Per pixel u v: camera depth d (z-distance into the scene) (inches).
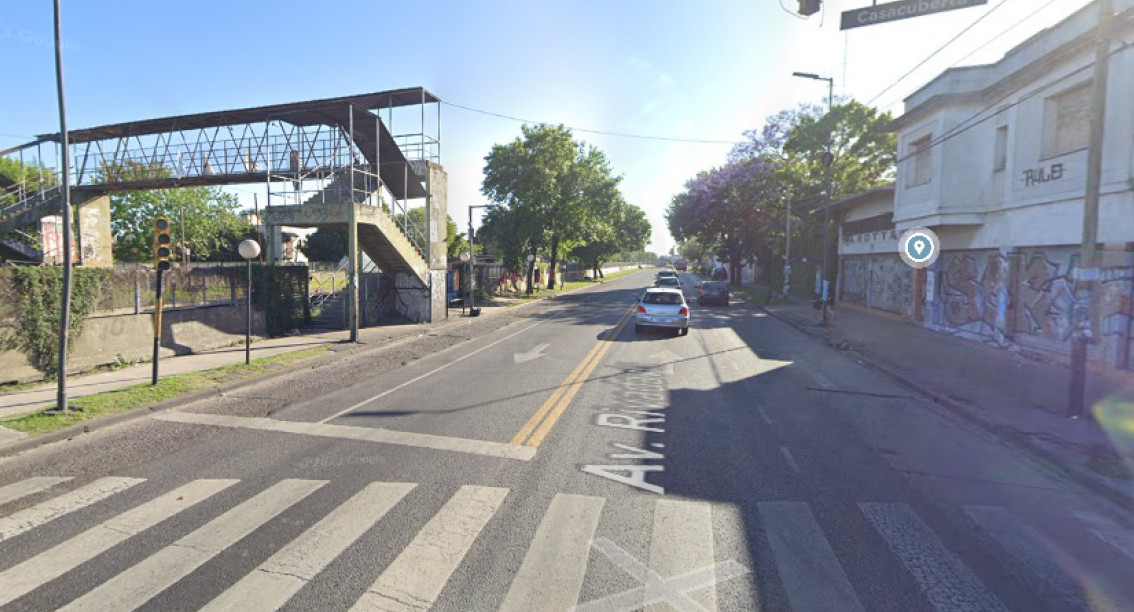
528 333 719.1
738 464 242.5
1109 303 410.6
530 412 326.6
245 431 295.9
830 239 1165.1
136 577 153.4
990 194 563.8
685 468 236.8
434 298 855.7
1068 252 458.9
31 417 314.7
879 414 330.0
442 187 879.7
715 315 962.1
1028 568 161.2
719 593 145.5
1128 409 328.2
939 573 157.2
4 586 149.6
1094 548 174.2
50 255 882.1
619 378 425.7
